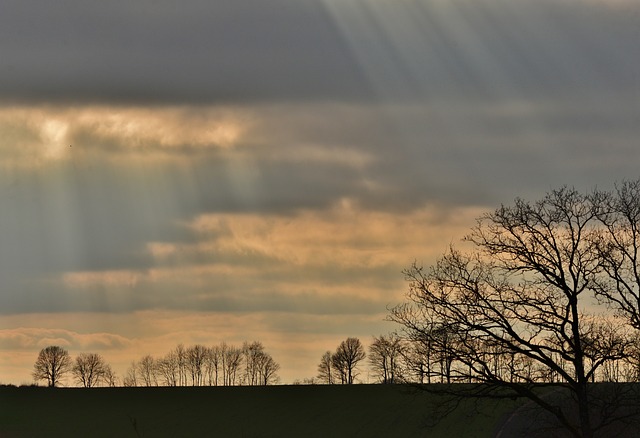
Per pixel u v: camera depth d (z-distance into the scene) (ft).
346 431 309.83
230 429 331.16
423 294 134.82
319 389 385.91
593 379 135.54
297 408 355.97
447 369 133.80
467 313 133.08
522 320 133.08
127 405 387.14
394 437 287.69
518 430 216.54
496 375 132.98
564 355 132.16
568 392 156.66
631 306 133.28
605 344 131.85
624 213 135.54
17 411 378.94
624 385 132.26
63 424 352.49
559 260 133.49
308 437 306.55
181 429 337.31
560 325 132.26
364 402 348.59
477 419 272.51
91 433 334.24
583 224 135.44
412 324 134.00
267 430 324.60
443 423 278.46
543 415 152.56
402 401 340.18
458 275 134.82
